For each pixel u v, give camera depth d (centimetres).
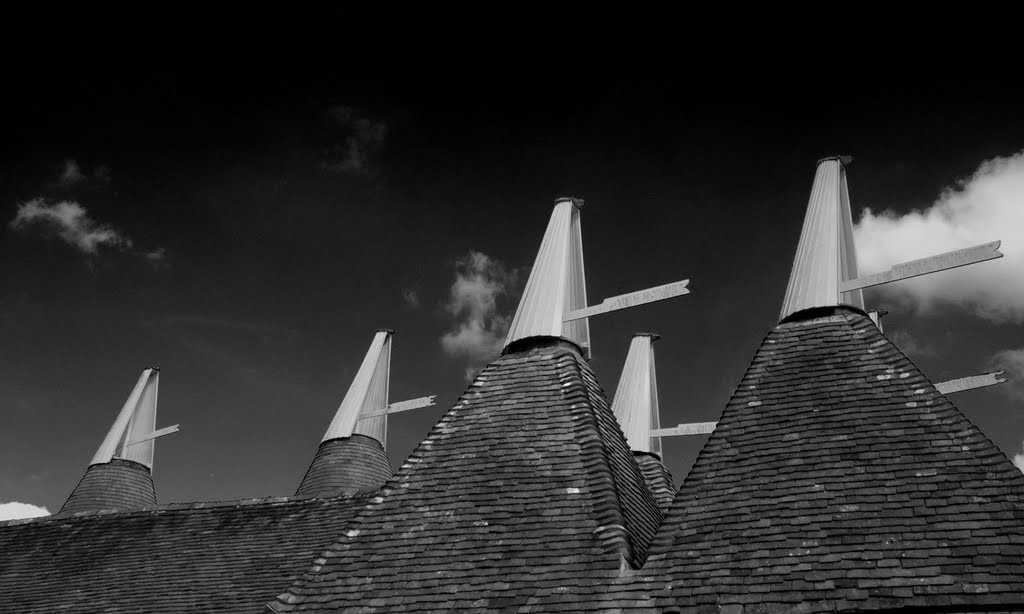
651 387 2148
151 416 3039
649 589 1020
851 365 1254
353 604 1104
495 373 1436
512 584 1073
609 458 1257
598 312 1468
